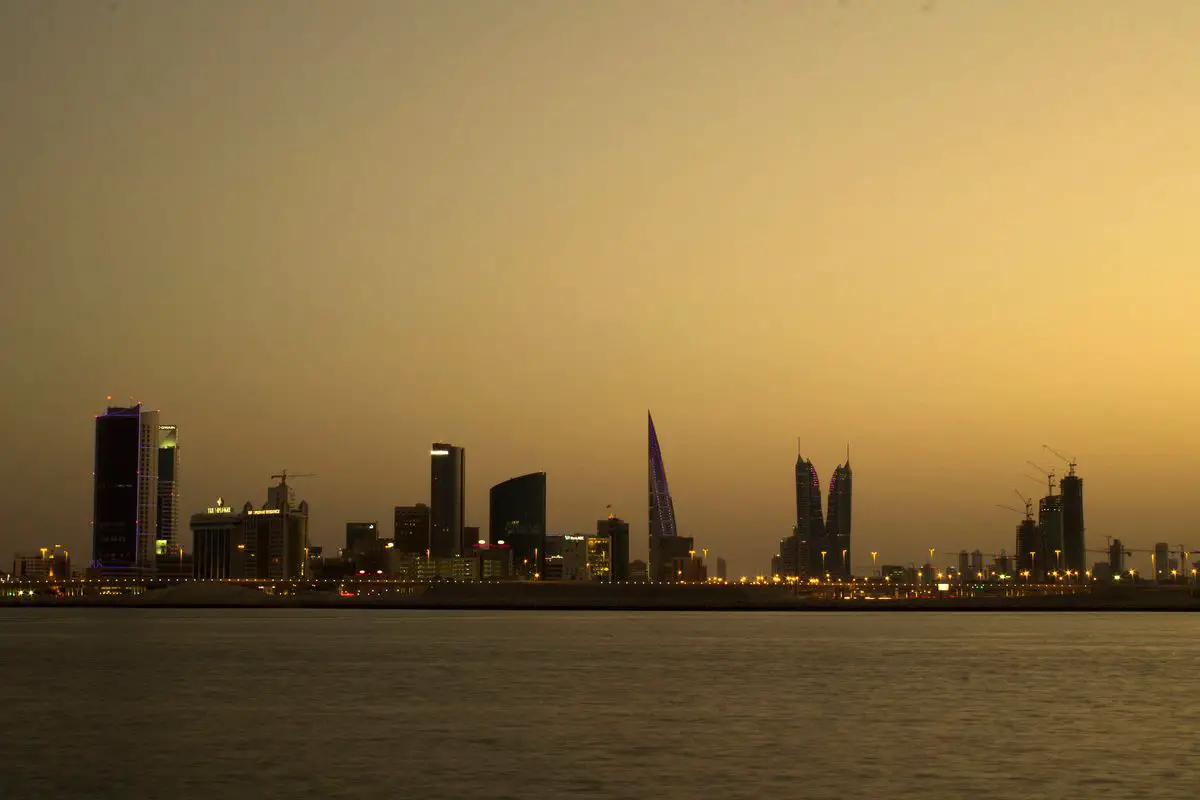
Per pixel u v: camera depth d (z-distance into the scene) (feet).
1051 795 228.02
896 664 562.66
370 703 385.70
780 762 265.13
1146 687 444.14
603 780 243.19
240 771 255.09
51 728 325.01
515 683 456.86
